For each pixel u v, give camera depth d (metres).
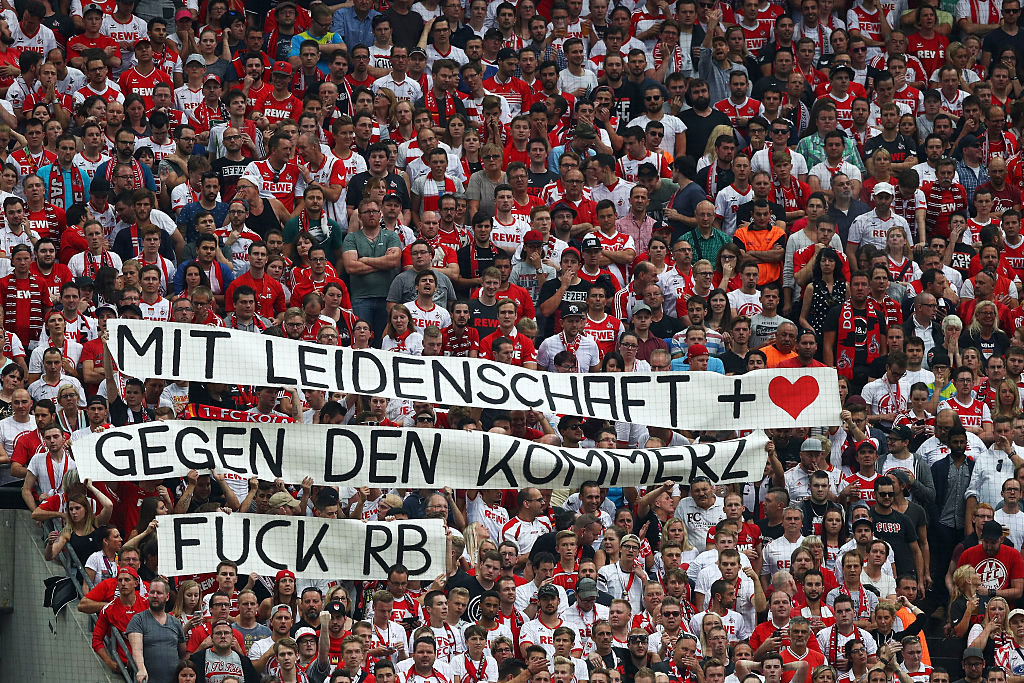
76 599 56.84
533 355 67.88
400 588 57.47
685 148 80.62
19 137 73.25
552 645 57.34
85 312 65.94
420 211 74.44
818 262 72.69
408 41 82.94
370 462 59.06
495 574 58.09
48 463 59.06
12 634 58.78
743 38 85.56
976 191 80.62
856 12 89.12
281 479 58.19
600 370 69.12
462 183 75.81
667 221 75.88
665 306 72.12
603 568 59.66
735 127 82.44
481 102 80.38
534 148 76.81
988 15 90.69
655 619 58.78
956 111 86.75
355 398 63.91
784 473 64.75
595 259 71.88
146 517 57.78
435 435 59.72
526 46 84.44
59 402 61.19
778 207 77.00
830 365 71.94
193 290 65.81
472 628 56.53
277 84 78.69
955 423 67.06
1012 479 65.69
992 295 75.38
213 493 59.41
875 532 63.62
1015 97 88.31
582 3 86.75
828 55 87.31
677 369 68.62
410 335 67.31
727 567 59.94
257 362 58.94
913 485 65.69
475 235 71.94
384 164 73.19
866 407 68.25
